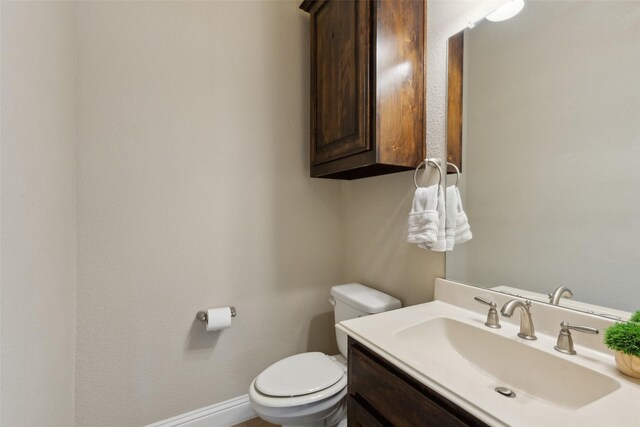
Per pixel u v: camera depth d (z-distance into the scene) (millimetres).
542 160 900
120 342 1293
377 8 1172
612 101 749
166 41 1378
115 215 1274
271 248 1658
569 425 496
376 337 861
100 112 1239
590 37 795
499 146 1022
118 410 1292
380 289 1565
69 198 1100
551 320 864
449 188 1185
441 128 1226
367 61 1200
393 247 1479
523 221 951
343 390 1210
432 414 650
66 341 1062
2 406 527
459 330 989
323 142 1522
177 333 1412
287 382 1184
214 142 1494
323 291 1830
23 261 635
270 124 1652
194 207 1445
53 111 892
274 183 1666
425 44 1288
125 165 1292
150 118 1342
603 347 755
